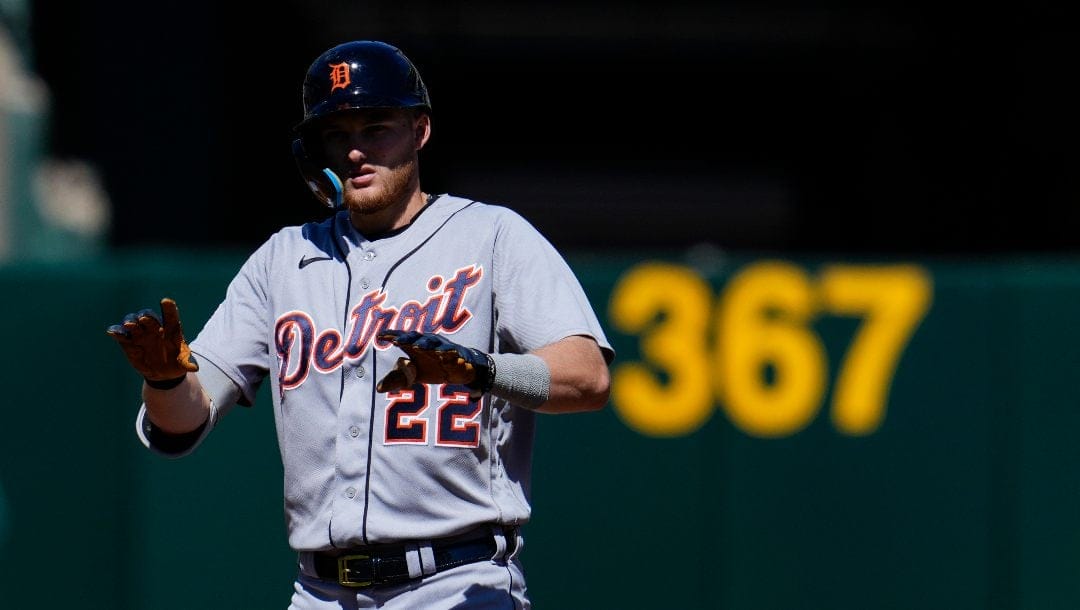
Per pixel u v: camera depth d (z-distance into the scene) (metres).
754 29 53.03
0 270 19.45
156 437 10.04
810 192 56.75
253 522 19.38
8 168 27.50
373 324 9.94
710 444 19.70
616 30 53.31
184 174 35.34
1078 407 19.77
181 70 35.41
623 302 19.72
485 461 9.88
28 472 19.38
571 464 19.59
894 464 19.78
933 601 19.70
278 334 10.21
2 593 19.23
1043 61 45.25
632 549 19.56
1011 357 19.84
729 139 56.91
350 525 9.66
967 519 19.75
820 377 19.80
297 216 44.88
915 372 19.84
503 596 9.88
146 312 9.27
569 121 56.53
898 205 51.38
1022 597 19.70
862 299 19.84
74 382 19.45
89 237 32.41
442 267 10.09
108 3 35.09
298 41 47.53
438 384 9.16
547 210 57.91
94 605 19.31
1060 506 19.73
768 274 19.81
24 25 30.03
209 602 19.33
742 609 19.61
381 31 51.75
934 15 50.00
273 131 44.62
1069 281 19.78
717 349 19.75
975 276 19.88
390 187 10.02
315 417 9.94
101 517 19.39
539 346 9.79
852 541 19.72
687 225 57.81
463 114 56.00
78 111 35.50
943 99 50.59
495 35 53.16
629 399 19.69
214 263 19.92
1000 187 47.22
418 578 9.72
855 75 53.84
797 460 19.73
